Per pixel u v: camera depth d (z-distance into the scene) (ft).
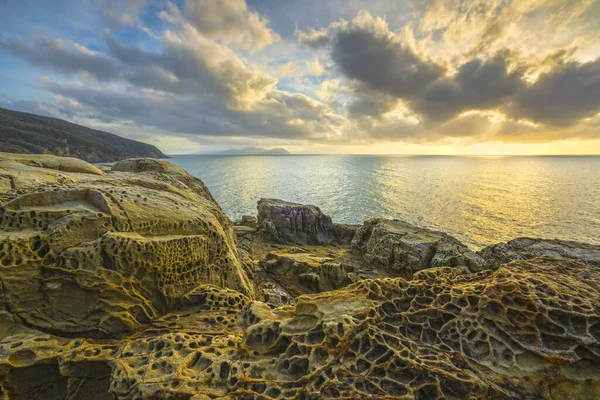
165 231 31.45
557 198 215.72
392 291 24.82
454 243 68.03
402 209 185.57
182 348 21.97
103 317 24.39
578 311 18.86
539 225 143.74
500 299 21.25
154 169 66.74
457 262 61.67
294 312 25.45
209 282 33.53
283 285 64.13
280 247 106.73
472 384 16.70
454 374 17.40
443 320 22.31
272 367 20.10
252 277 53.62
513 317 20.42
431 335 21.63
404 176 397.80
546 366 17.97
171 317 27.55
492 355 19.07
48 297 23.98
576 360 17.46
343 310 22.52
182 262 30.53
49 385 20.45
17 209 26.68
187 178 67.97
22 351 20.04
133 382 18.63
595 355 17.40
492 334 20.07
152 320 26.71
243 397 17.92
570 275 25.26
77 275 24.25
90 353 21.16
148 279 27.86
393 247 71.56
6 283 22.56
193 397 17.65
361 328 20.90
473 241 122.93
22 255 23.45
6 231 24.98
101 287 24.75
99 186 34.35
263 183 323.37
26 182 34.12
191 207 37.27
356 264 81.76
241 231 118.62
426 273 28.22
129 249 26.27
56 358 20.43
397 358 18.97
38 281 23.79
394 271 70.90
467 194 238.27
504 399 16.79
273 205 123.95
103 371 21.02
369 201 212.84
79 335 23.65
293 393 17.97
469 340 20.36
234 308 29.25
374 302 23.63
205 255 33.63
